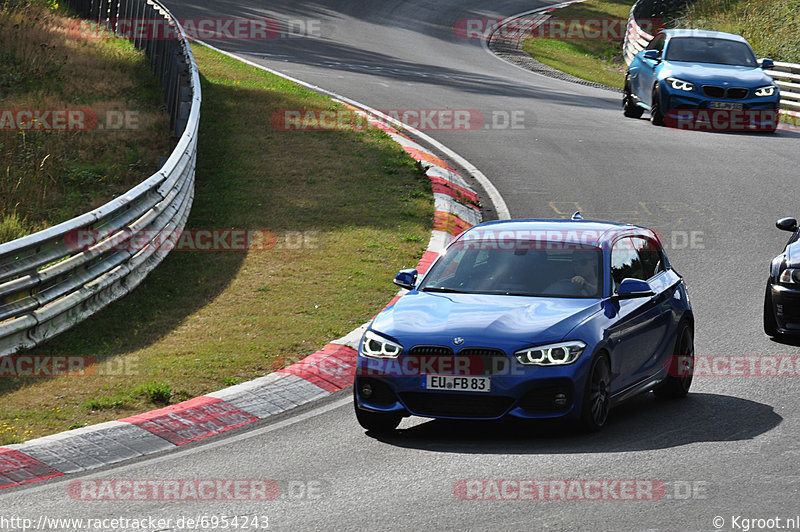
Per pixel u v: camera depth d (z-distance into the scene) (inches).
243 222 2354.8
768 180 2787.9
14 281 1537.9
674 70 3513.8
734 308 1823.3
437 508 945.5
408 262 2084.2
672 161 3011.8
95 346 1592.0
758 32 5403.5
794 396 1352.1
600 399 1206.9
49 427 1234.0
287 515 943.0
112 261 1806.1
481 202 2593.5
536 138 3331.7
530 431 1232.2
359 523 912.3
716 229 2347.4
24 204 2332.7
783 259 1669.5
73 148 2805.1
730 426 1219.9
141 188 1918.1
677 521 895.7
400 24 7047.2
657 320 1347.2
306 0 7500.0
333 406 1358.3
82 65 3678.6
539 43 6860.2
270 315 1743.4
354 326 1686.8
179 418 1267.2
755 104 3427.7
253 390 1374.3
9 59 3572.8
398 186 2645.2
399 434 1230.9
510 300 1262.3
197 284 1943.9
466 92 4244.6
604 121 3683.6
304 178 2709.2
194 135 2603.3
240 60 4606.3
